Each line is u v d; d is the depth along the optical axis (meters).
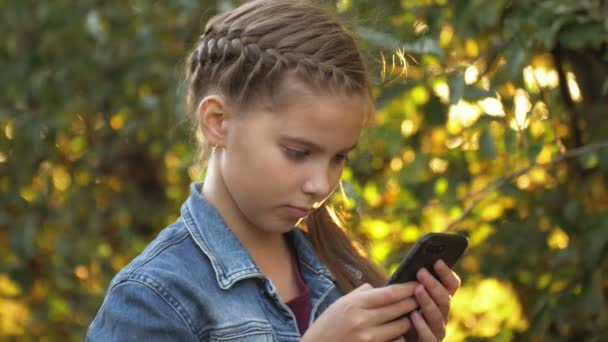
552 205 3.62
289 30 2.11
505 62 3.43
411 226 3.84
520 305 3.75
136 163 5.42
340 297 2.29
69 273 5.13
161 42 4.90
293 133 2.03
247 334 2.08
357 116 2.08
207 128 2.12
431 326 2.11
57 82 5.14
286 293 2.22
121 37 5.05
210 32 2.21
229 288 2.11
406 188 3.87
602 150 3.41
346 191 3.13
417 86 3.45
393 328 2.07
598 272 3.45
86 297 5.15
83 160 5.35
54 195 5.39
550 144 3.63
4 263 5.27
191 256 2.13
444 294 2.10
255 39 2.10
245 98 2.07
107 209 5.36
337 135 2.05
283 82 2.04
